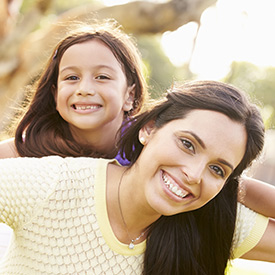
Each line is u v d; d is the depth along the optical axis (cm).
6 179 177
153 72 1928
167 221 194
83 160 192
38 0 624
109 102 242
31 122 254
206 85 178
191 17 611
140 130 186
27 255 184
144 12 597
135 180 181
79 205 183
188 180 167
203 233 202
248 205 219
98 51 242
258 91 2066
